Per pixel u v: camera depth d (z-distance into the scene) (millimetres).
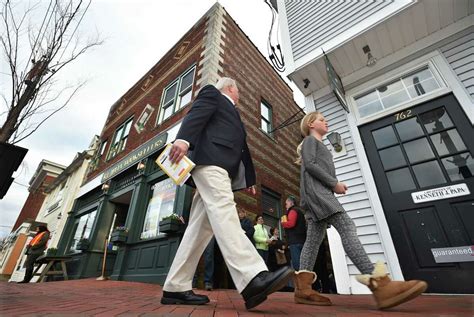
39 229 6641
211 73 6484
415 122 3520
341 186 1774
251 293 1224
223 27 7820
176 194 5477
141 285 4344
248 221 4320
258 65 8953
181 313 1257
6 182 2416
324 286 4066
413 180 3230
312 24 4875
